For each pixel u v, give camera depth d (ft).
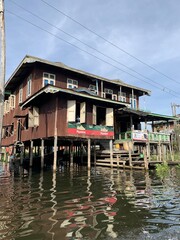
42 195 26.78
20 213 19.60
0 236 14.84
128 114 73.77
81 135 55.36
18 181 37.88
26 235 14.99
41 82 65.51
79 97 55.67
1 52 29.37
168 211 20.26
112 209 20.86
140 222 17.40
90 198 25.26
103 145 72.28
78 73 72.18
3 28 29.60
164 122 127.13
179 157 85.97
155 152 93.15
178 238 14.52
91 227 16.37
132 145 67.15
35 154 96.78
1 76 28.91
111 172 50.14
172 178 41.34
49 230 15.80
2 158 100.78
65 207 21.49
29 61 61.36
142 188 31.50
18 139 76.89
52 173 49.03
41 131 57.98
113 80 86.94
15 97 85.56
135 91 94.12
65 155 81.00
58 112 52.42
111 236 14.84
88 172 50.37
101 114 68.95
